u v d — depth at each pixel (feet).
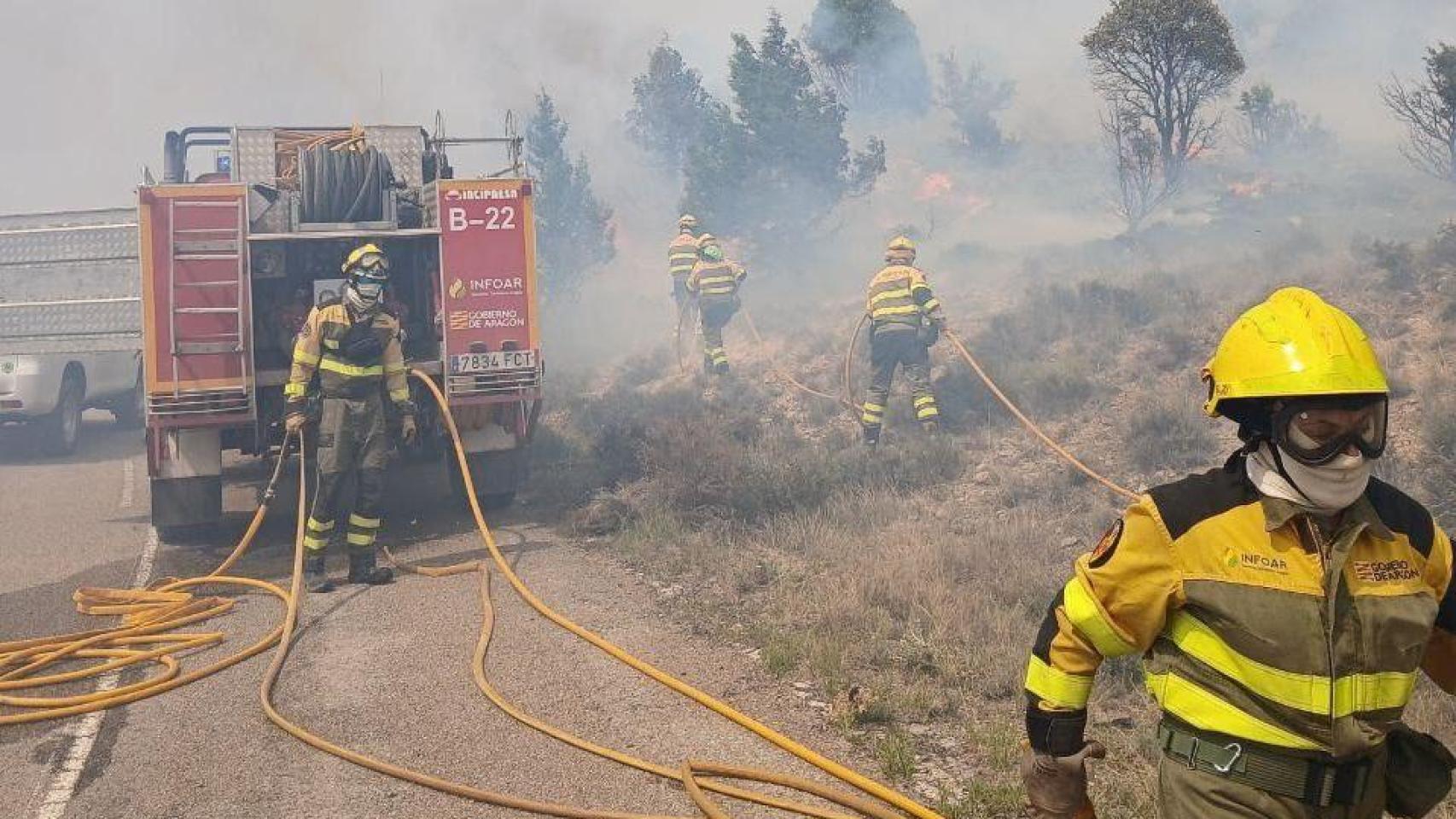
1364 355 6.88
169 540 31.65
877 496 29.99
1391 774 7.41
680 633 21.67
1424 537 7.23
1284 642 6.98
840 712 17.12
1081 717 7.76
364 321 26.21
